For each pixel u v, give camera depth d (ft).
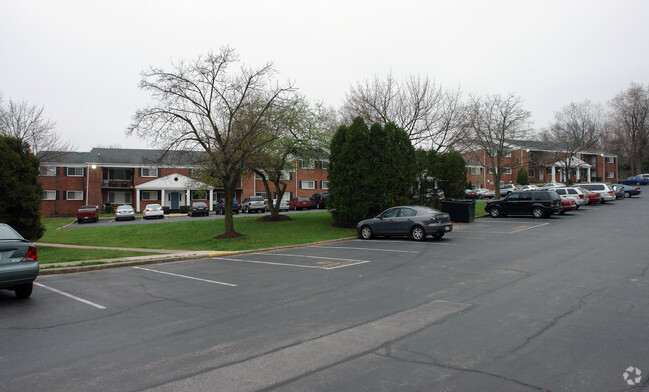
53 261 44.04
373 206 70.69
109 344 17.70
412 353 15.74
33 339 18.52
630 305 21.74
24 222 50.96
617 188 125.39
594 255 38.70
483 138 145.38
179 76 58.75
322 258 43.04
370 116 88.53
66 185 152.97
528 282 27.94
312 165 93.66
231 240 60.44
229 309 23.39
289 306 23.57
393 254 43.83
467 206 78.64
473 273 31.71
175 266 41.60
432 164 86.74
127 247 57.36
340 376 13.79
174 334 18.98
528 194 83.25
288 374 14.07
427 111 87.25
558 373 13.64
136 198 156.66
